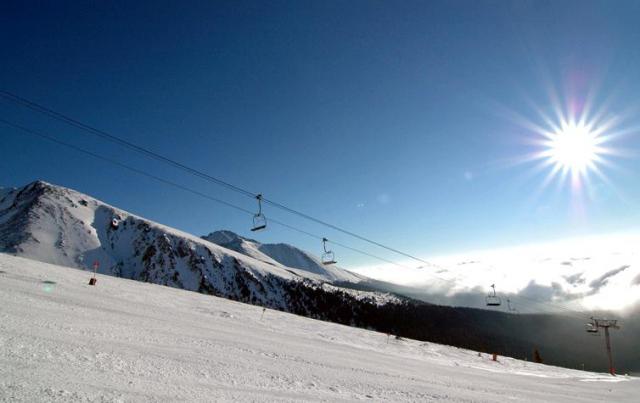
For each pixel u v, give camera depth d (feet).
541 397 58.34
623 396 74.18
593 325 216.13
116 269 618.03
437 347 153.99
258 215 79.51
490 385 63.93
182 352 43.91
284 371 44.91
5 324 37.70
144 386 27.94
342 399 36.32
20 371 25.40
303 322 139.33
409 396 43.37
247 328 86.48
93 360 32.07
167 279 626.23
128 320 59.36
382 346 117.29
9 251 551.59
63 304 60.59
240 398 30.04
